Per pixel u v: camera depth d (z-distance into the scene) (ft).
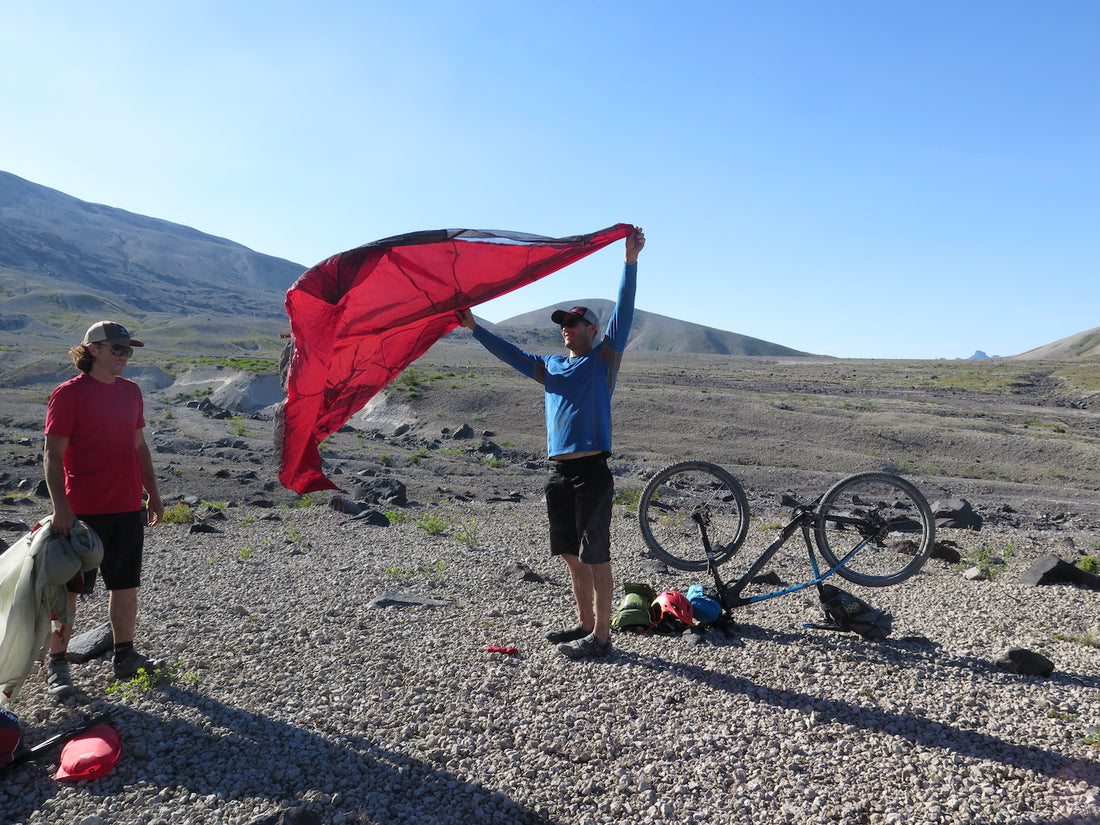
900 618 20.61
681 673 15.75
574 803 11.25
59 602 12.91
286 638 18.03
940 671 16.05
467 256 15.23
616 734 13.16
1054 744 12.87
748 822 10.84
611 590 16.57
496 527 40.55
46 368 216.13
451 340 599.16
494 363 397.19
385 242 14.58
